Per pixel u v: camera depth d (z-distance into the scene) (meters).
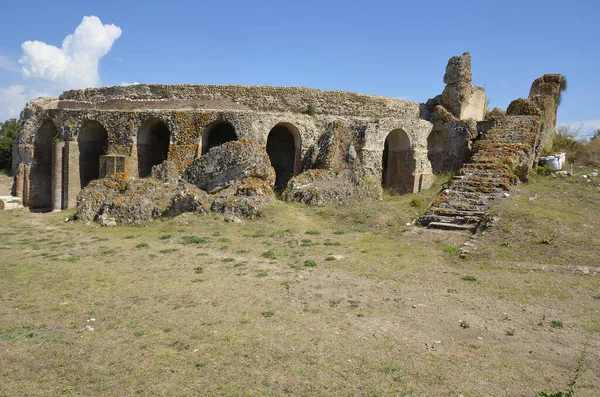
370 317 7.88
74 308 8.26
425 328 7.43
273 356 6.30
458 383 5.60
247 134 22.81
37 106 27.03
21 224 18.58
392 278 10.34
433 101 29.72
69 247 13.91
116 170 22.94
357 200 20.31
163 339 6.86
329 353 6.41
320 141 23.89
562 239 12.69
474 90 30.25
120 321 7.62
